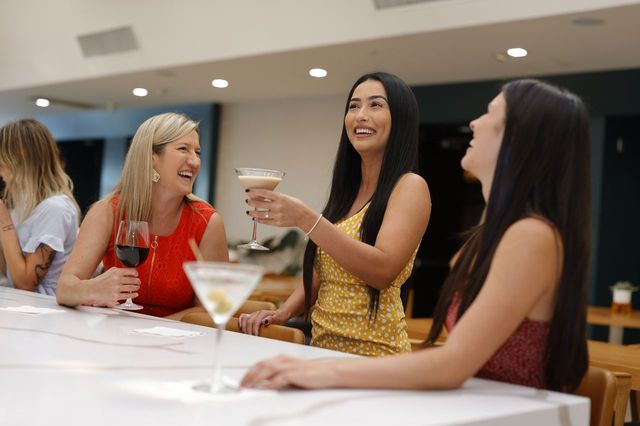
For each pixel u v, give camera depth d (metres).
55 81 8.95
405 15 5.79
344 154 2.57
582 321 1.56
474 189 9.15
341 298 2.37
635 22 5.18
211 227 2.92
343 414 1.24
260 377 1.41
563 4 5.07
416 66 6.96
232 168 9.84
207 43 7.23
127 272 2.49
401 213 2.29
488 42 5.96
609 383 1.60
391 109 2.43
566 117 1.59
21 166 3.45
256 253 9.20
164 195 2.84
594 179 6.86
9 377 1.39
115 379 1.41
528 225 1.52
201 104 9.97
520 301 1.48
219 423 1.15
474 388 1.51
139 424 1.12
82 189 12.66
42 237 3.36
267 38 6.75
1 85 9.59
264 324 2.48
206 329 2.21
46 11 8.46
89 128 11.19
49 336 1.88
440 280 9.06
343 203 2.58
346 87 8.24
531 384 1.60
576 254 1.55
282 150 9.38
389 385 1.44
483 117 1.70
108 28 7.94
